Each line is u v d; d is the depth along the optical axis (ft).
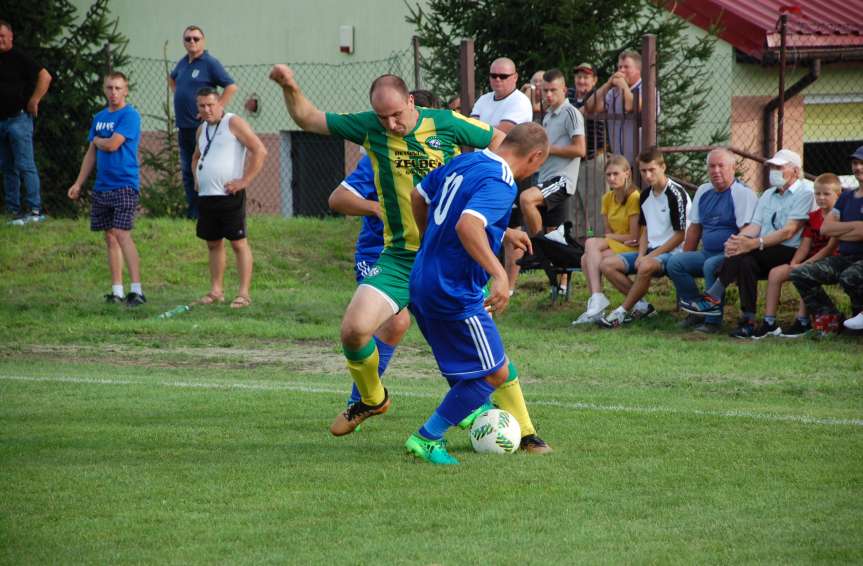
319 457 37.27
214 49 143.13
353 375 39.40
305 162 139.54
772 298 69.62
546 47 98.99
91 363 64.64
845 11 114.93
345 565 25.70
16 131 104.27
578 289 85.40
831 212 67.92
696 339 69.72
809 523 29.22
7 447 38.78
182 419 45.09
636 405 48.44
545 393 53.16
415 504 31.17
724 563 25.85
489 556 26.32
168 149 115.24
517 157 36.19
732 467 35.78
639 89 86.58
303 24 137.90
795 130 116.37
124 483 33.37
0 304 84.69
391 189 41.68
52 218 109.91
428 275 35.65
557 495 32.19
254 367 63.87
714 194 71.87
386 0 132.67
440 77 102.01
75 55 115.24
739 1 115.24
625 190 76.38
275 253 99.30
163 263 96.17
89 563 25.96
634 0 96.89
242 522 29.37
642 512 30.35
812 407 49.21
